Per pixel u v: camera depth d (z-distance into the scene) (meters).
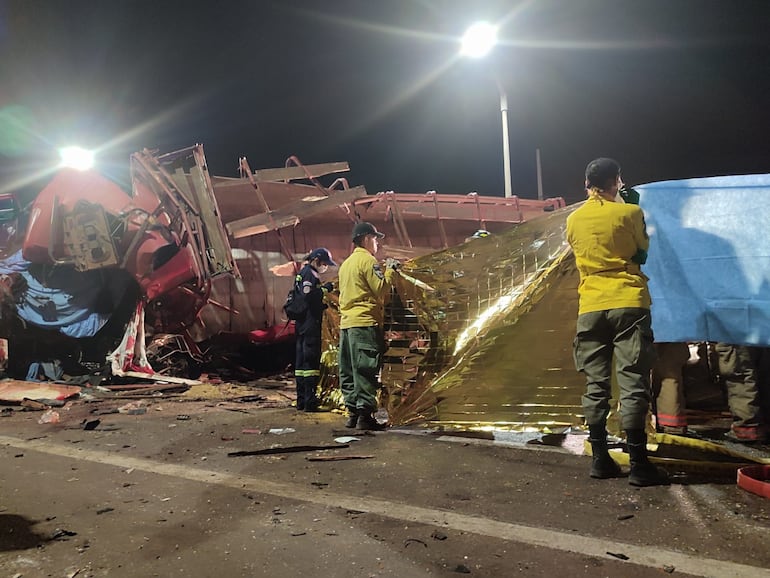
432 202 11.35
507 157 14.96
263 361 10.75
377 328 5.89
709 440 5.06
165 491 3.86
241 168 10.16
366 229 6.20
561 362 5.25
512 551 2.86
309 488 3.89
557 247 5.35
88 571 2.72
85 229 8.75
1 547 2.98
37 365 9.05
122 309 9.42
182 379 8.87
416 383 5.84
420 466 4.37
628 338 3.91
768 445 4.89
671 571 2.62
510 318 5.40
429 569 2.69
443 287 5.87
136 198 9.27
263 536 3.09
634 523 3.19
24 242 8.80
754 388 4.95
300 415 6.62
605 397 4.05
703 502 3.50
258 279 10.34
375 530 3.15
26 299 9.20
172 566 2.76
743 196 4.80
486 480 4.01
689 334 4.86
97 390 8.44
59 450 5.02
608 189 4.22
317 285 6.96
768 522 3.17
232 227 9.61
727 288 4.75
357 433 5.56
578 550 2.86
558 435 5.23
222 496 3.74
